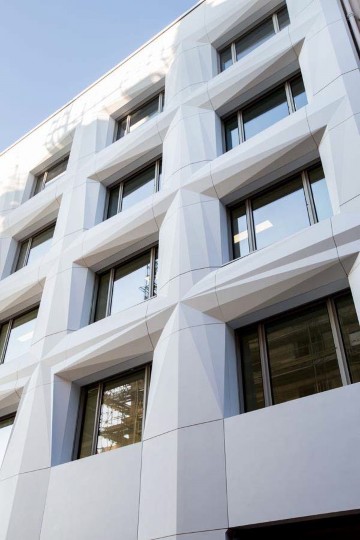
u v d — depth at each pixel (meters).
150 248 14.48
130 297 14.15
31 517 11.07
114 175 17.42
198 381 9.98
